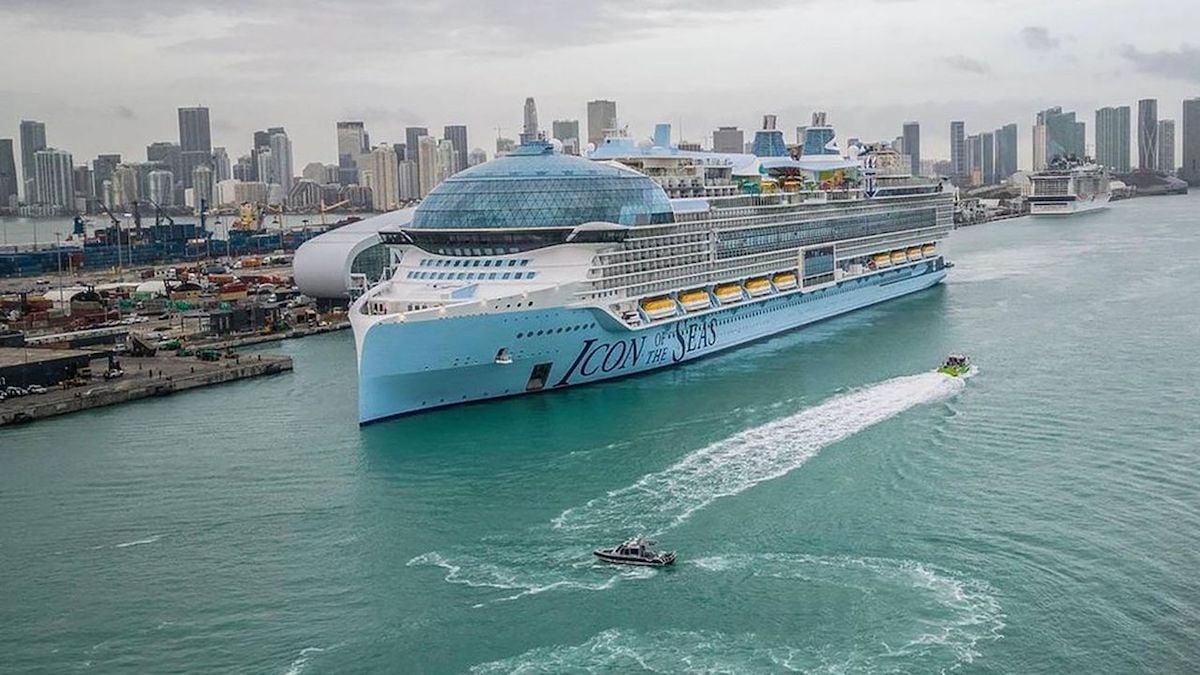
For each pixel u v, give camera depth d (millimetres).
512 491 117312
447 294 154625
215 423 152000
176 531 109062
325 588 95062
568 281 156750
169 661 83750
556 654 83188
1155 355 176125
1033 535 100625
